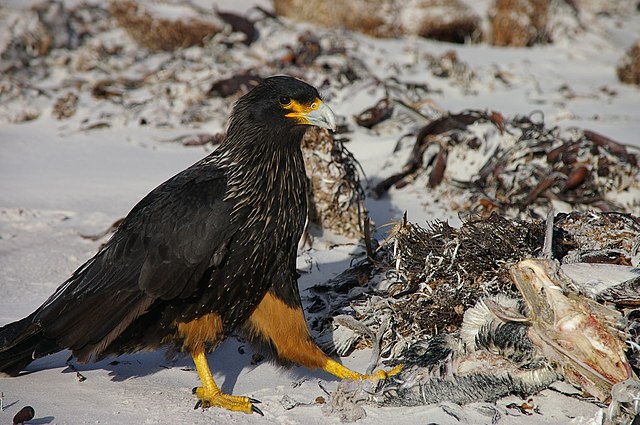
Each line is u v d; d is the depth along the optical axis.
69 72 26.42
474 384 8.04
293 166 8.95
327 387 8.70
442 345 8.40
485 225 9.41
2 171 16.88
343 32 31.11
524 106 23.27
